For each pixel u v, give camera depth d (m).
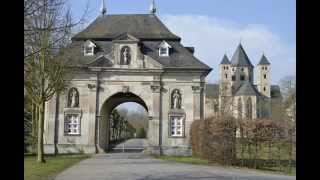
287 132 31.23
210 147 36.56
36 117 43.44
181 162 36.00
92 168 28.42
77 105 53.28
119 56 53.44
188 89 53.78
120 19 58.97
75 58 49.28
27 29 16.77
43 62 30.44
